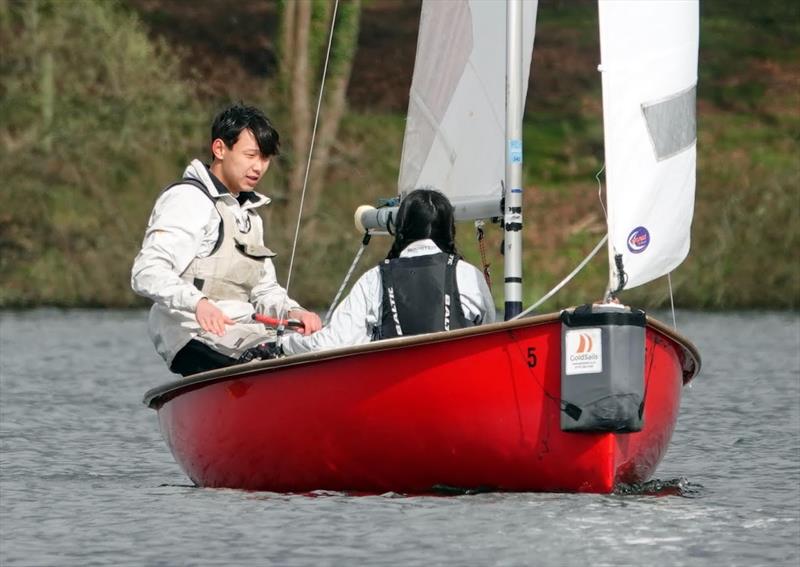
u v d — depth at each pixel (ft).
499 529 68.80
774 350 180.55
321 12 279.28
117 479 89.35
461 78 89.20
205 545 66.64
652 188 74.49
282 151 273.95
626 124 74.23
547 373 72.69
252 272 81.46
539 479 75.10
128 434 111.24
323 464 77.56
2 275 275.18
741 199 278.05
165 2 385.29
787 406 126.52
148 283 77.82
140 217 280.31
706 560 63.52
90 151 286.46
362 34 389.19
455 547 65.41
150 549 66.08
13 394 135.64
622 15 74.18
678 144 75.10
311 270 267.18
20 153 283.18
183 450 85.10
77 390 139.74
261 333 81.41
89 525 71.97
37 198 281.74
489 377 73.20
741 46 375.04
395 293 75.00
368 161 304.50
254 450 79.36
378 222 87.04
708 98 350.23
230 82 355.36
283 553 64.75
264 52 367.25
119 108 290.15
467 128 89.10
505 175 81.66
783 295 266.98
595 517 71.36
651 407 76.43
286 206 273.33
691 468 92.89
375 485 77.71
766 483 86.17
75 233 278.67
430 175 91.04
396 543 66.18
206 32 374.22
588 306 71.77
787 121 337.31
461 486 76.43
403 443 75.31
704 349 182.39
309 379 76.33
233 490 81.97
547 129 342.23
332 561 63.21
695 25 75.56
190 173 81.15
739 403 128.88
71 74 293.43
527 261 286.46
